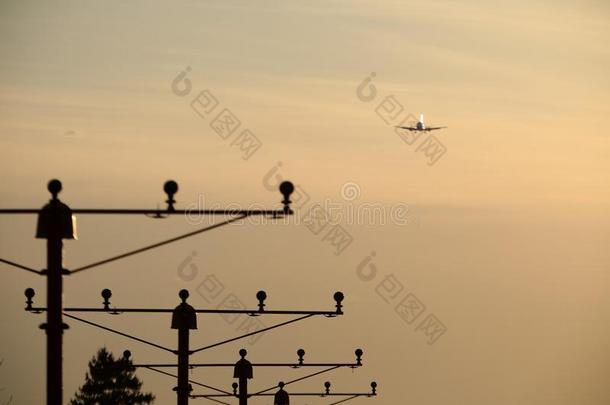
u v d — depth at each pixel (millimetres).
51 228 43594
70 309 70000
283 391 88500
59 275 43719
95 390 180375
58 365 43688
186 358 70438
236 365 87000
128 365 82875
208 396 86312
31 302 65812
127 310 69688
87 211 43688
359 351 87438
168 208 42969
